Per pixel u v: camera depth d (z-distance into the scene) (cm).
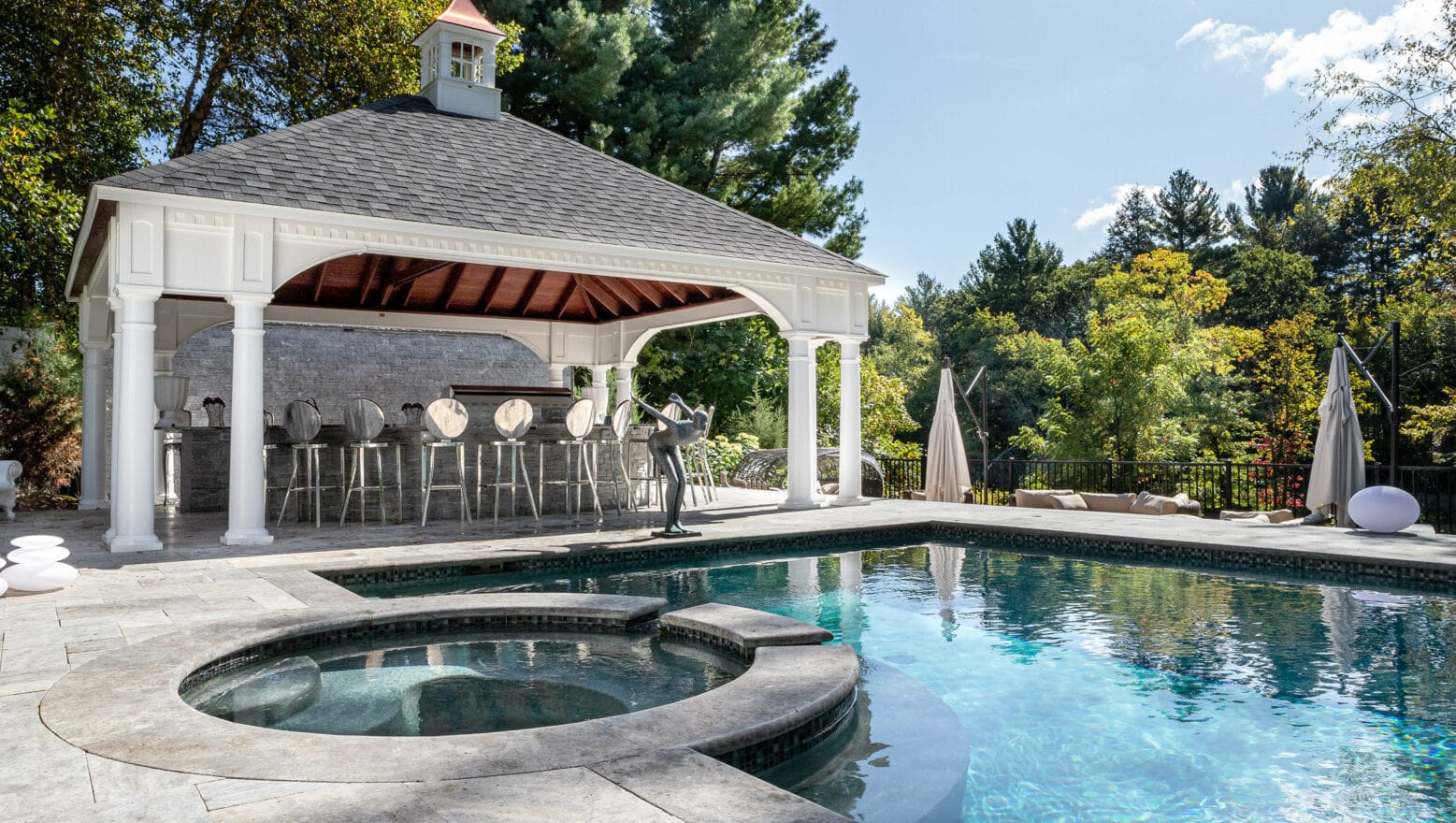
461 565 732
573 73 1884
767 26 2033
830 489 1459
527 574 755
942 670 481
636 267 994
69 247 1280
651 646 514
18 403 1320
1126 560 847
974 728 388
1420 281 1966
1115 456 2314
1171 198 4259
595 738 301
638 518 1030
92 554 735
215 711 394
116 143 1548
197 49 1670
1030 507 1170
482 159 1033
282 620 492
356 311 1379
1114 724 393
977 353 3909
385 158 946
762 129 2031
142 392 746
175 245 744
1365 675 465
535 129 1180
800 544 908
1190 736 378
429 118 1091
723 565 823
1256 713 408
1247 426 2773
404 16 1672
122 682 367
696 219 1105
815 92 2273
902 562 841
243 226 771
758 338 2203
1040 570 798
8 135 1173
